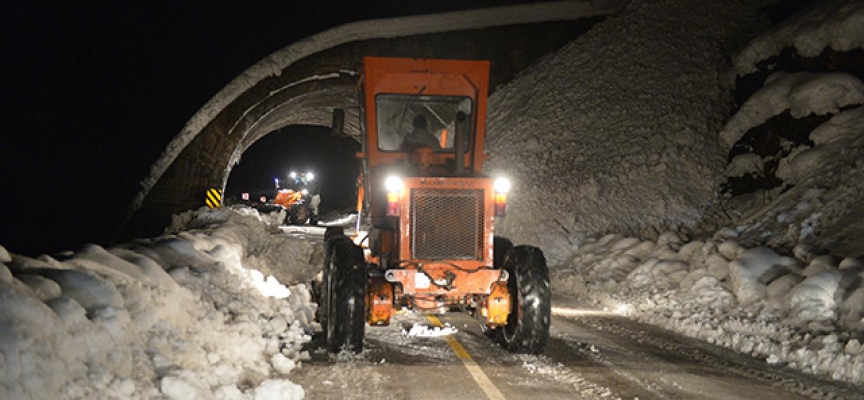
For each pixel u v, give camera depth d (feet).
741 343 26.68
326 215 155.84
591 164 62.80
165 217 67.82
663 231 53.83
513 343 24.41
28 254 45.60
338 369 21.61
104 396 13.87
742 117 58.23
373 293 23.59
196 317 20.80
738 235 44.24
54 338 13.58
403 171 26.20
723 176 58.65
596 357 24.53
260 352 21.20
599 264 47.01
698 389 20.57
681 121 63.62
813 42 55.26
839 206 40.37
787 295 30.94
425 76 26.61
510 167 68.13
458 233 24.30
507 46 83.66
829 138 48.39
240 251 41.47
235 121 73.15
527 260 24.31
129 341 16.21
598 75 74.38
